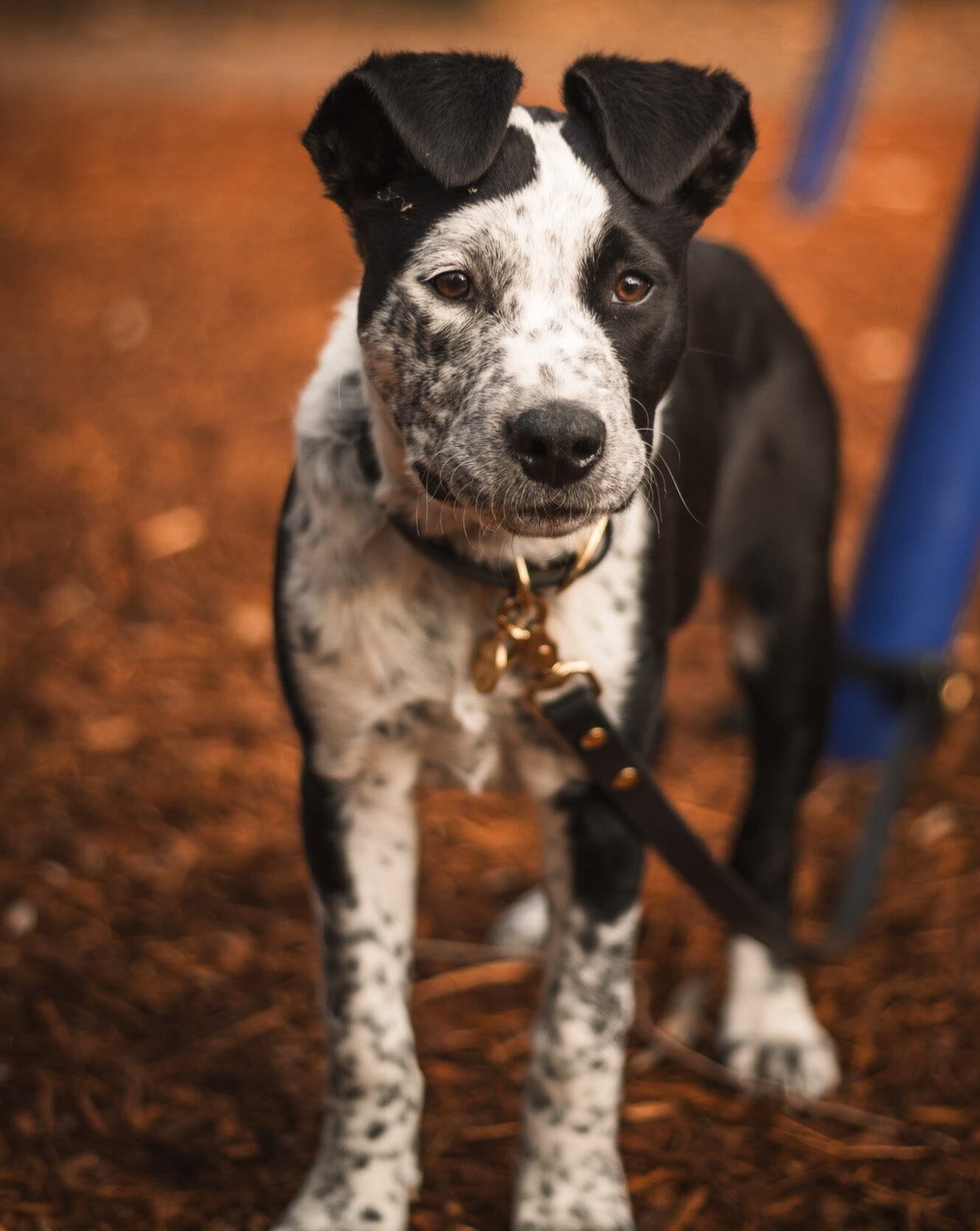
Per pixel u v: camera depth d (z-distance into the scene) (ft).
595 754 7.11
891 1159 8.17
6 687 12.66
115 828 11.01
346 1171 7.39
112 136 28.66
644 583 7.41
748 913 8.04
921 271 21.93
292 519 7.39
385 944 7.47
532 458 6.13
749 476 9.17
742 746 12.26
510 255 6.33
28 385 18.31
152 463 16.40
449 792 11.57
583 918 7.43
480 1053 8.94
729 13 43.45
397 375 6.61
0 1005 9.16
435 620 7.20
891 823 9.92
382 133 6.69
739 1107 8.59
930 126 29.94
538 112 6.73
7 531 15.05
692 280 8.48
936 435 11.66
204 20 40.06
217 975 9.56
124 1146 8.16
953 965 9.61
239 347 19.35
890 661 11.80
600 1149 7.41
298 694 7.41
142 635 13.57
